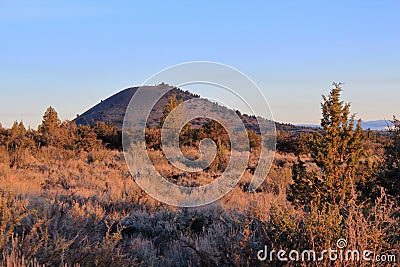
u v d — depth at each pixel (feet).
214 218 26.50
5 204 17.30
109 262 17.16
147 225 26.23
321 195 25.20
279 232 16.47
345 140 25.72
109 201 33.27
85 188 41.45
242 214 24.39
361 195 25.09
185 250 20.88
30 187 38.04
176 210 29.35
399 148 25.94
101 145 77.05
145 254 20.33
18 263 14.11
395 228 17.51
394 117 26.55
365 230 15.60
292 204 25.11
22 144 65.82
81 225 22.49
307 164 59.16
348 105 26.22
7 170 47.37
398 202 24.22
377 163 27.14
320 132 28.02
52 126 91.81
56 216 21.72
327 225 16.07
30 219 21.38
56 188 40.68
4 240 15.99
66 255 16.24
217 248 17.61
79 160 61.98
